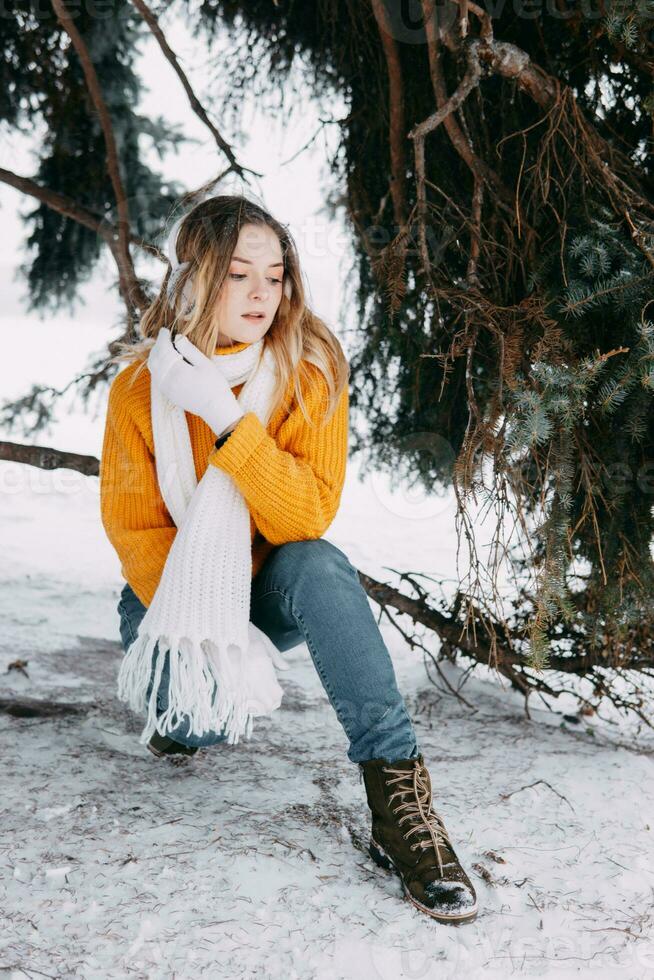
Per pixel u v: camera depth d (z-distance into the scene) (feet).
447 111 6.23
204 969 3.90
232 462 4.91
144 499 5.40
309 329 5.43
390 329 7.58
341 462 5.40
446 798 5.67
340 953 4.05
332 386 5.35
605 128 6.82
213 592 4.93
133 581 5.36
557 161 6.24
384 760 4.70
